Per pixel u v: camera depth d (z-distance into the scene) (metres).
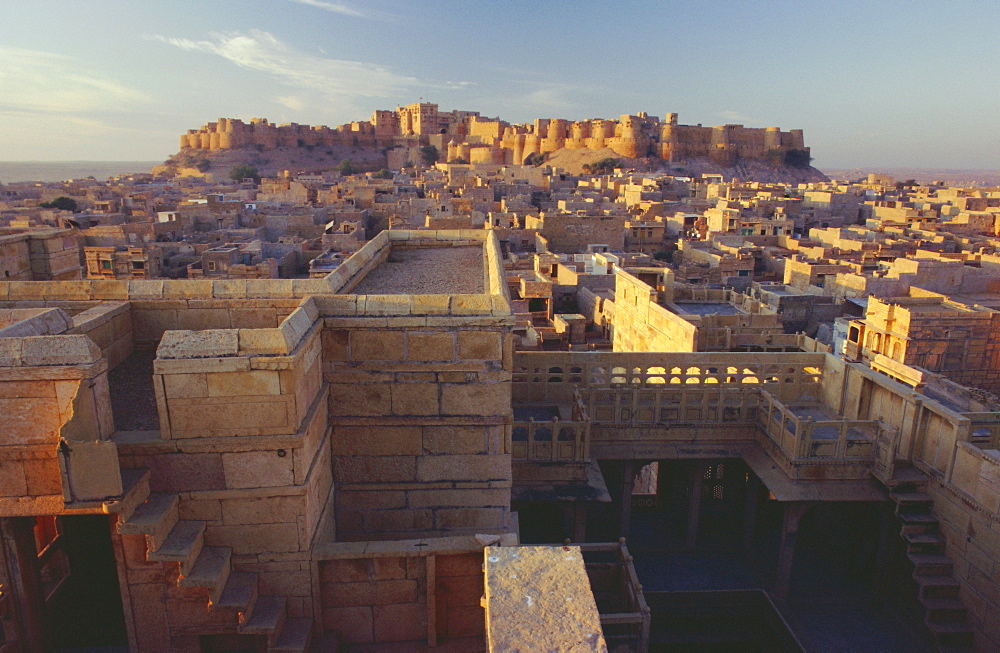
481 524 9.14
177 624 7.39
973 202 91.88
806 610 13.91
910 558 12.89
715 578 14.98
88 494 6.46
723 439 15.62
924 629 12.77
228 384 6.98
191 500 7.27
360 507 9.00
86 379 6.31
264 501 7.39
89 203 96.44
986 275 37.91
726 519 17.39
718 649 14.28
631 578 10.41
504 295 8.65
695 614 14.42
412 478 8.96
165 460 7.10
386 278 12.47
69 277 17.98
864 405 15.27
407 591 8.06
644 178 128.25
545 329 38.25
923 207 96.56
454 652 8.08
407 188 113.81
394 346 8.51
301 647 7.37
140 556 7.18
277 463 7.26
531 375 16.38
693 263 58.28
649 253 67.94
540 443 13.84
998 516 11.53
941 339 25.72
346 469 8.91
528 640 4.58
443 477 8.98
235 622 7.37
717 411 15.58
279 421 7.14
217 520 7.38
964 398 16.06
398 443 8.83
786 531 13.90
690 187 125.00
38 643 7.99
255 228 72.12
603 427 15.41
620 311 27.62
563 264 50.56
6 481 6.45
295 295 9.77
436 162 197.12
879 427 13.79
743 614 14.46
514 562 5.49
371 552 7.76
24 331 7.24
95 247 50.25
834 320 34.25
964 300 35.34
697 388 15.54
